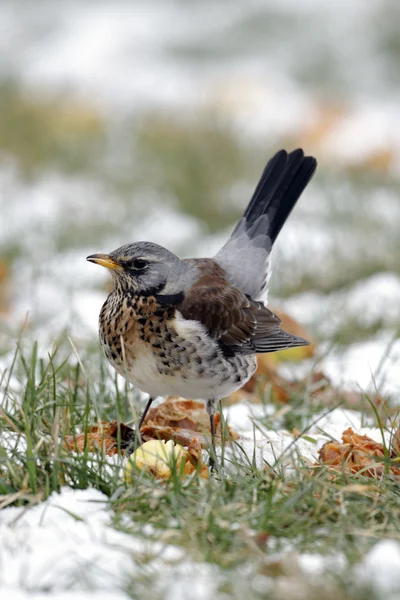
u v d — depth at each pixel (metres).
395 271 16.59
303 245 17.09
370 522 7.38
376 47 31.52
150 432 9.24
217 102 27.52
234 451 8.88
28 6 35.53
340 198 19.64
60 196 20.50
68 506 7.45
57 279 16.36
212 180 21.05
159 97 28.66
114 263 9.36
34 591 6.34
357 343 13.85
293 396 11.29
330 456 8.79
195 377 9.30
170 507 7.45
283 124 25.89
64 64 31.58
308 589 6.12
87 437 8.49
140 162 22.34
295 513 7.42
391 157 23.09
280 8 33.94
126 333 9.26
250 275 10.91
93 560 6.63
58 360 12.15
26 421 8.08
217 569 6.55
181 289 9.54
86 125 24.84
